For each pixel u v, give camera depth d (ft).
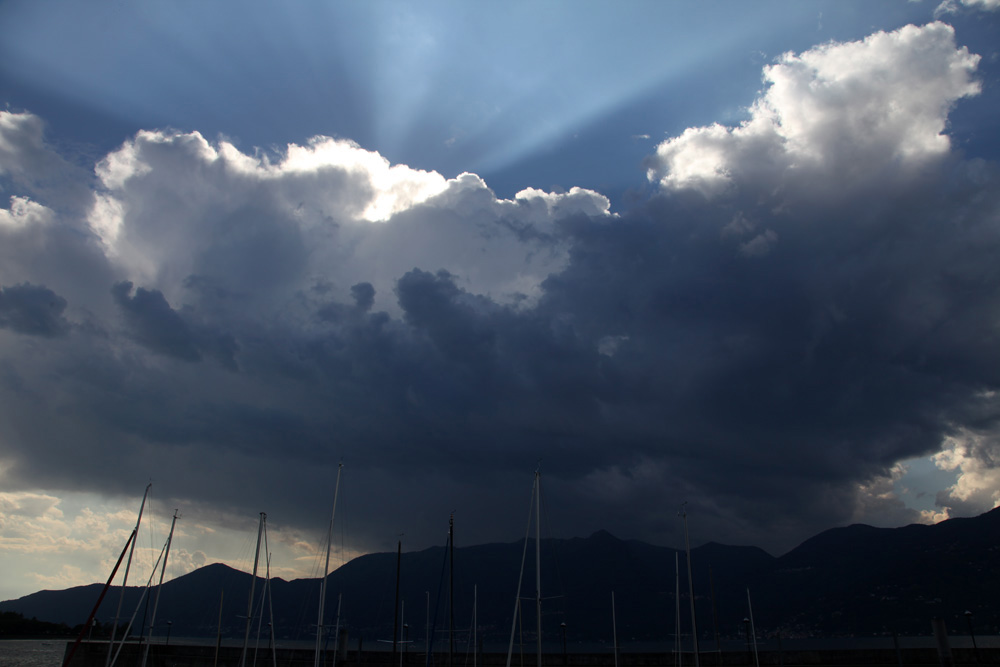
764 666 230.68
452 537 226.99
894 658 220.84
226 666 245.24
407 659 248.11
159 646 244.01
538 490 187.93
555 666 241.35
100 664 238.68
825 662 227.40
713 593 250.16
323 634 245.86
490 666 242.58
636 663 238.48
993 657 210.18
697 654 207.31
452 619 220.02
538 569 176.76
